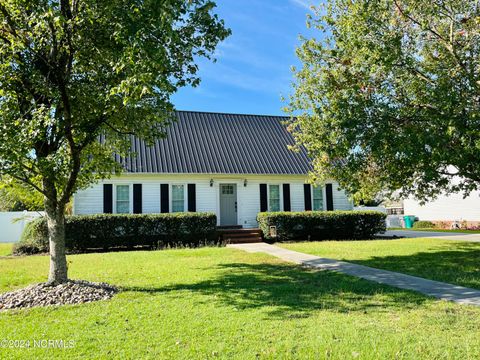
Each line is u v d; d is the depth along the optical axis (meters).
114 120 8.19
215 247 16.50
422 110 9.17
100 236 16.56
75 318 5.87
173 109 8.32
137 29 5.97
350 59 10.42
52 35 6.86
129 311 6.18
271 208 21.03
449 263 10.70
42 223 15.95
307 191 21.67
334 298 6.93
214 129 22.97
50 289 7.52
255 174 20.00
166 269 10.55
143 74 5.79
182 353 4.35
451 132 7.81
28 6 6.66
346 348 4.41
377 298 6.88
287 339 4.75
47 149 7.95
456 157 8.23
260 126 24.33
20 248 15.84
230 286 8.12
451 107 8.20
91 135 7.70
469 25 9.28
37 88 7.30
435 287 7.71
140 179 18.95
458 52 9.45
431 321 5.43
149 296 7.31
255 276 9.32
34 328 5.38
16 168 6.76
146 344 4.66
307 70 12.59
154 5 5.90
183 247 16.97
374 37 9.34
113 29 6.95
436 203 29.19
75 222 16.25
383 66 8.89
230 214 20.44
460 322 5.38
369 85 9.90
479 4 9.41
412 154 8.30
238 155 21.16
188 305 6.53
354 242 17.53
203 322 5.51
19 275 9.86
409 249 14.23
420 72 9.61
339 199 22.19
